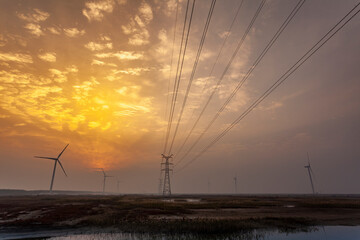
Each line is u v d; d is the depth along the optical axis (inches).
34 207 1806.1
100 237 753.6
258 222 1000.2
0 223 991.0
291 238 761.0
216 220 1019.9
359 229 916.0
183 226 885.2
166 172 5890.8
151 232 817.5
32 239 737.6
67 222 1007.6
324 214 1433.3
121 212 1435.8
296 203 2527.1
